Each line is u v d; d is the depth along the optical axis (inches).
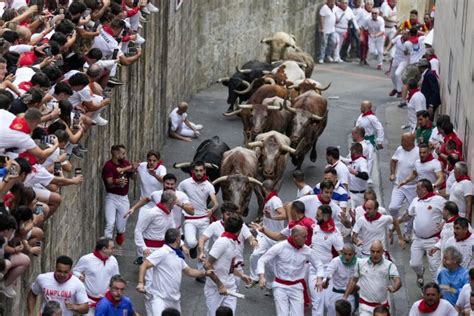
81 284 1048.8
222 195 1501.0
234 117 2057.1
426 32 2356.1
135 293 1341.0
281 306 1191.6
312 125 1738.4
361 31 2578.7
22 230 922.7
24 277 1028.5
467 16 1589.6
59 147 1051.9
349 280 1199.6
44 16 1189.1
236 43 2338.8
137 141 1643.7
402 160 1497.3
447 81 1800.0
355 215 1358.3
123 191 1400.1
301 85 1902.1
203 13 2194.9
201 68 2219.5
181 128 1905.8
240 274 1197.7
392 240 1497.3
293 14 2522.1
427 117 1611.7
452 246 1179.9
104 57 1317.7
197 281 1380.4
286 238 1244.5
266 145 1567.4
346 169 1422.2
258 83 1962.4
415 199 1343.5
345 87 2358.5
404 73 1936.5
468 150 1477.6
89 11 1258.6
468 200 1354.6
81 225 1291.8
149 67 1715.1
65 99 1091.3
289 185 1721.2
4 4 1304.1
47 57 1108.5
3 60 1023.0
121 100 1505.9
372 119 1647.4
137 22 1480.1
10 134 960.9
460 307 1125.1
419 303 1127.0
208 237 1223.5
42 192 1016.2
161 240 1288.1
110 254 1146.0
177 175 1750.7
